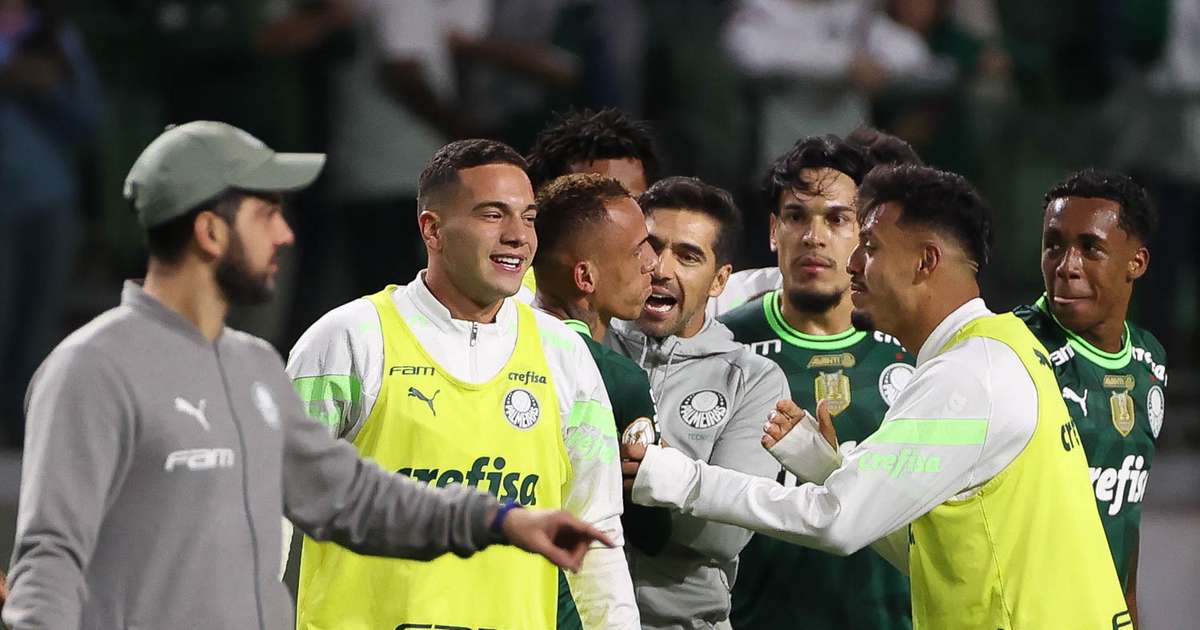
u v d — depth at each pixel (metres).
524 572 13.02
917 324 13.36
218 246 10.95
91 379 10.41
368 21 28.48
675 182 15.37
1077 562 12.73
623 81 31.42
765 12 32.53
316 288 29.59
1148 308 33.53
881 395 15.77
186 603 10.59
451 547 11.55
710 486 13.42
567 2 31.19
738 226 15.66
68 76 30.03
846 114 32.66
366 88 28.56
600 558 13.26
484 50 30.14
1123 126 34.09
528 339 13.37
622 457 13.68
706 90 32.09
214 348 11.04
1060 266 15.05
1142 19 33.66
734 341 15.85
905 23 33.75
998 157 34.19
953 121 33.66
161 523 10.56
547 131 17.00
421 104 28.58
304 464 11.56
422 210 13.30
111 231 32.91
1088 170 15.55
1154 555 27.53
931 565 13.09
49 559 10.15
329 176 28.88
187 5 29.84
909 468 12.75
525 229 13.06
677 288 15.11
